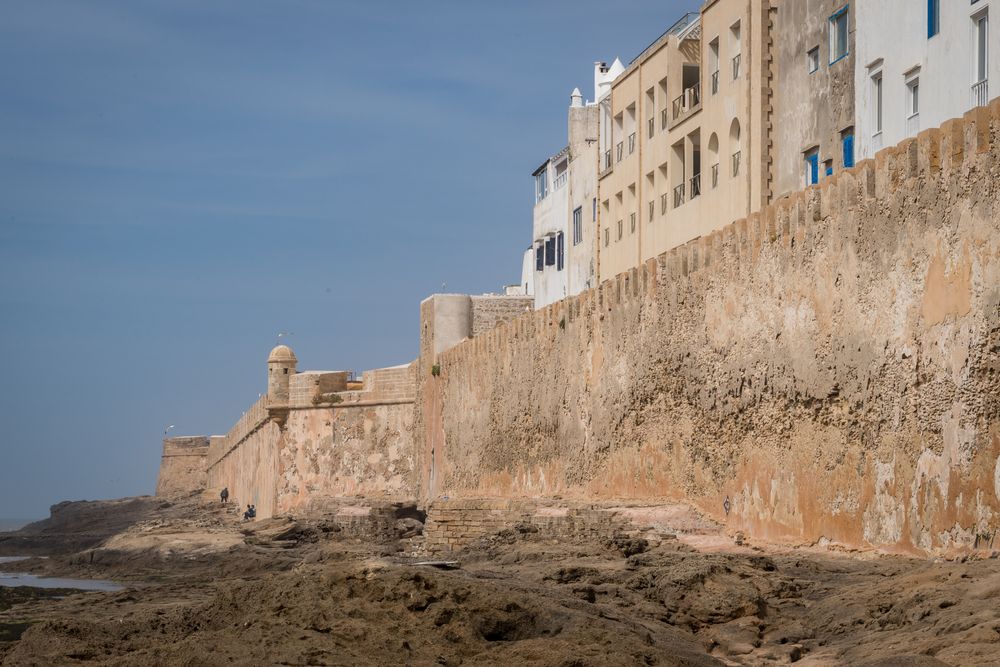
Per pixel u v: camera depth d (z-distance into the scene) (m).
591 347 44.06
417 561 26.05
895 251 25.81
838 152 37.97
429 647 18.56
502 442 53.16
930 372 24.47
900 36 34.84
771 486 30.83
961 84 32.09
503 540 38.88
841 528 27.50
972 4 31.67
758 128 41.28
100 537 94.50
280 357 76.12
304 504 72.12
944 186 24.28
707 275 34.88
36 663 20.61
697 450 35.41
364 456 70.62
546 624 19.56
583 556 31.50
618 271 54.53
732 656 20.06
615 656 17.70
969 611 18.28
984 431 22.91
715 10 44.47
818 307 28.80
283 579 21.16
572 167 63.81
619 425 41.34
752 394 31.94
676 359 36.97
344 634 18.70
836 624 20.59
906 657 16.42
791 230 30.23
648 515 35.47
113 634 23.42
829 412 28.23
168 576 52.19
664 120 49.41
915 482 24.80
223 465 114.44
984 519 22.78
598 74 66.06
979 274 23.16
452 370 60.28
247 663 17.59
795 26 40.25
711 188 44.75
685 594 22.94
